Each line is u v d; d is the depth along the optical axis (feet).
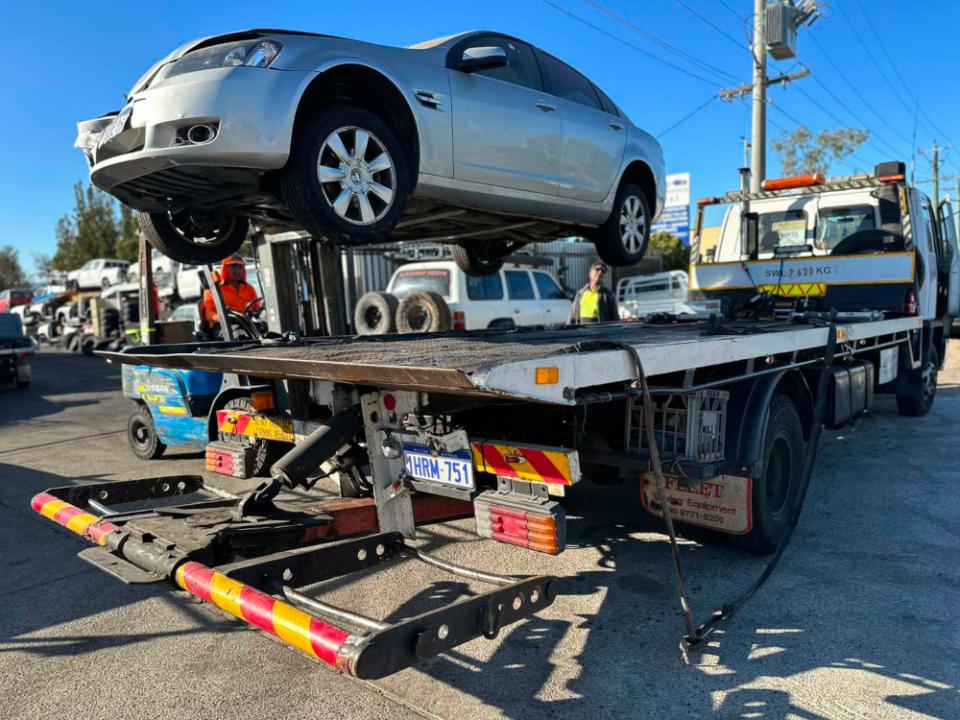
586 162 18.89
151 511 11.09
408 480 10.65
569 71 19.70
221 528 10.01
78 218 164.76
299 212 13.29
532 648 10.31
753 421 12.46
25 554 15.10
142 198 14.35
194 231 16.62
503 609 8.29
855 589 12.05
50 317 106.42
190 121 12.25
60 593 12.95
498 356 8.96
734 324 18.39
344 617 7.89
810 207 24.84
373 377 8.44
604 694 9.10
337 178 13.51
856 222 23.94
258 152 12.57
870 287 22.18
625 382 10.51
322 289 19.67
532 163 17.37
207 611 12.11
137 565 9.37
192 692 9.46
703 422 11.84
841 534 14.79
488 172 16.33
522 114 17.08
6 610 12.25
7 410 40.32
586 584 12.54
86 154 14.44
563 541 9.40
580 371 8.71
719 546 14.26
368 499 12.07
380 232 14.25
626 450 12.28
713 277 25.04
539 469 9.62
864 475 19.21
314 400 12.80
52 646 10.89
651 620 11.12
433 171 15.23
